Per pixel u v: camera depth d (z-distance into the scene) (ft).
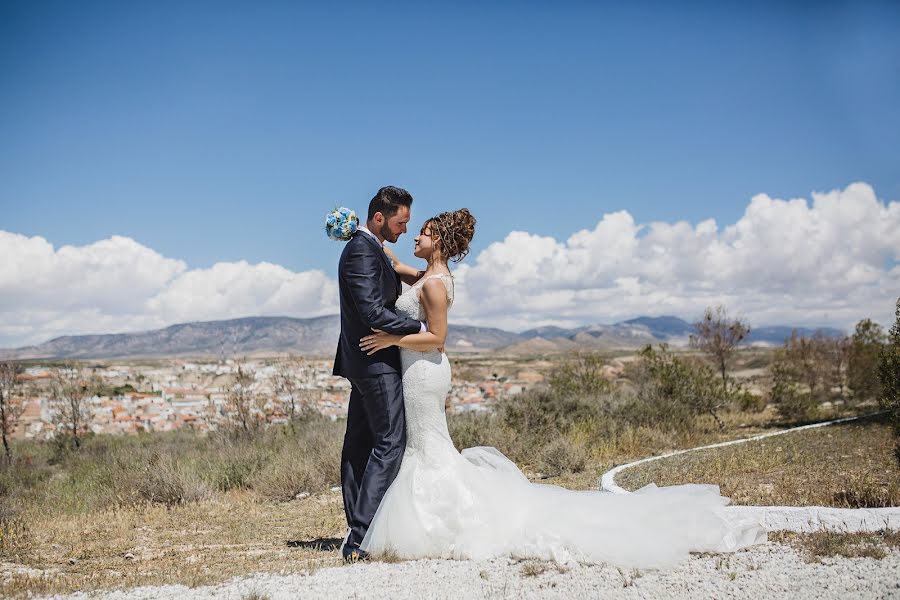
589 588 14.33
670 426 52.65
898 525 17.46
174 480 36.81
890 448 35.32
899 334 36.35
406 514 17.89
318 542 23.18
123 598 14.39
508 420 52.01
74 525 30.01
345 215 19.20
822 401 81.87
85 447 71.61
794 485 26.50
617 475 32.48
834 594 13.08
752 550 16.69
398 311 19.52
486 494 18.03
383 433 19.12
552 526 17.13
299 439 52.90
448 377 19.24
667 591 13.92
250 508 33.63
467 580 15.03
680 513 17.34
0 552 23.17
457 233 19.17
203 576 16.38
